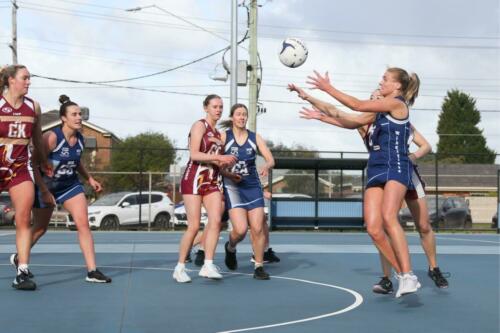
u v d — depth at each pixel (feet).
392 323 19.88
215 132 27.30
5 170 23.82
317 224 80.64
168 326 18.98
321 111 23.22
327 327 19.11
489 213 145.28
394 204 21.67
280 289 26.23
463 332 18.80
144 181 97.25
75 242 51.83
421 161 205.46
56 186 26.21
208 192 27.45
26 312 20.75
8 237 59.77
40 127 24.45
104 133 157.89
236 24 58.49
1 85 23.21
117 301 22.90
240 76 61.26
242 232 29.30
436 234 75.10
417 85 22.91
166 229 79.77
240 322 19.67
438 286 25.86
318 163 80.02
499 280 29.68
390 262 22.89
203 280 28.32
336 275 30.86
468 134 265.13
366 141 23.06
